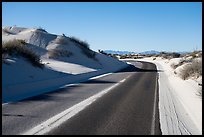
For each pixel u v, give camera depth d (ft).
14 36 169.68
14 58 79.97
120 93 58.70
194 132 29.89
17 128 28.73
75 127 29.99
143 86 73.82
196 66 96.32
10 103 42.24
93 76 105.70
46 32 191.31
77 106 42.27
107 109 40.70
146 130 29.89
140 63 248.11
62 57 147.95
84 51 175.22
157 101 49.49
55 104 43.32
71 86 69.21
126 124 32.09
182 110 41.88
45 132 27.68
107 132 28.55
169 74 122.42
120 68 171.12
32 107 39.99
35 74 78.23
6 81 60.90
